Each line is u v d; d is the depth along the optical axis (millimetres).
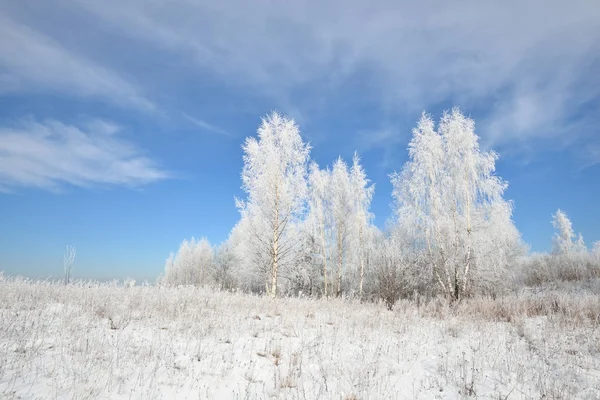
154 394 4824
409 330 9469
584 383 5598
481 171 18359
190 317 8859
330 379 5707
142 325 7980
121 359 5727
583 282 24188
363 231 24875
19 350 5617
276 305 12117
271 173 18219
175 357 6141
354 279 26062
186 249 47688
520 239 23906
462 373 6016
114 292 11672
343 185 26172
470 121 18312
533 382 5672
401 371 6230
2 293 9617
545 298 13281
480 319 10930
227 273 37375
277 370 6012
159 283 15727
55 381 4766
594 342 7637
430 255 18484
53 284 12484
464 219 18047
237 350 6828
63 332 6797
